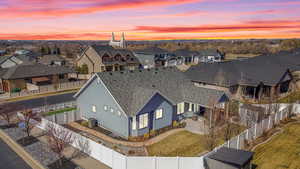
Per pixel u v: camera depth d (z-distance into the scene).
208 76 37.62
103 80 23.41
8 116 24.73
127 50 73.25
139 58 81.56
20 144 19.72
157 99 23.20
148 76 28.31
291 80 40.81
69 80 56.72
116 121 22.83
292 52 60.22
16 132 22.62
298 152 18.53
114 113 22.89
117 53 66.88
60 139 16.91
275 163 16.83
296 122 26.19
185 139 21.50
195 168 14.72
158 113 23.73
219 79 35.69
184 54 91.88
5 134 22.09
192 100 26.30
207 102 24.86
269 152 18.59
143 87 25.75
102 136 22.41
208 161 14.37
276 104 26.70
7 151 18.56
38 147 19.17
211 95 25.89
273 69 38.47
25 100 37.38
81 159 17.17
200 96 26.41
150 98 21.94
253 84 34.91
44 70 50.00
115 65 65.44
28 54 92.75
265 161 17.14
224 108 25.23
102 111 24.47
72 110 29.53
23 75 45.53
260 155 18.08
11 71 45.88
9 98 38.50
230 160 13.77
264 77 36.62
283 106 29.44
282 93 39.62
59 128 20.06
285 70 37.56
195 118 26.86
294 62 48.06
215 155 14.62
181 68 74.75
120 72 26.23
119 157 15.25
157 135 22.62
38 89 43.78
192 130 23.69
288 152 18.56
